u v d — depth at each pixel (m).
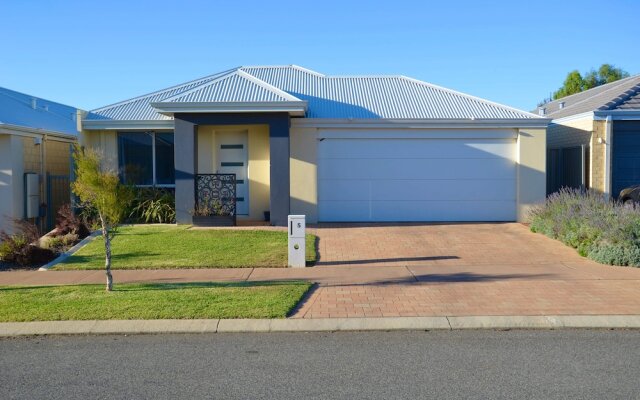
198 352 7.25
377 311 8.81
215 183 16.98
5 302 9.36
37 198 17.73
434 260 12.84
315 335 7.98
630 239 12.45
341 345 7.50
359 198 17.81
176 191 16.80
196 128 17.36
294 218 12.23
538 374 6.36
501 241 14.76
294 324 8.24
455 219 17.91
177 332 8.09
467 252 13.61
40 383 6.23
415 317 8.48
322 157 17.75
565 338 7.77
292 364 6.76
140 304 9.05
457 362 6.78
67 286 10.56
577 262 12.52
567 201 15.50
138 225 16.64
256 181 18.56
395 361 6.83
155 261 12.68
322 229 16.45
